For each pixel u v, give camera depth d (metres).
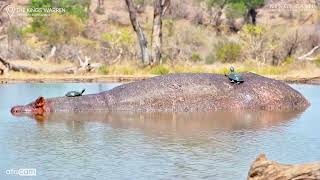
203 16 111.56
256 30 81.44
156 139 28.52
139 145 27.11
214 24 108.25
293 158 24.34
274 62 74.06
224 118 34.91
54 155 25.22
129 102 37.94
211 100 37.94
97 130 30.95
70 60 74.88
